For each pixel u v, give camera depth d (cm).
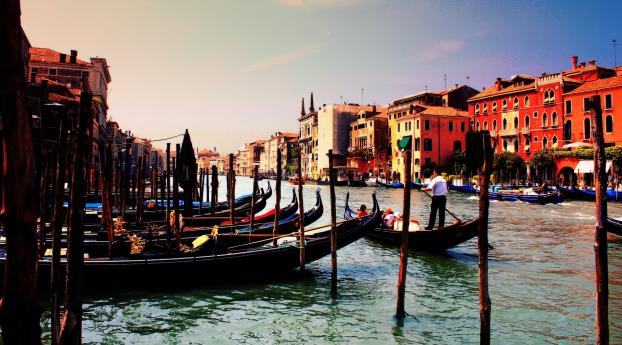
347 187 6025
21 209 244
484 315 534
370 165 6825
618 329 748
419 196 4228
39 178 827
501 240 1616
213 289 959
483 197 544
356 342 708
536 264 1216
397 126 6216
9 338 247
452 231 1235
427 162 5622
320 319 802
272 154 11781
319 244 1072
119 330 743
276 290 964
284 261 1042
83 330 738
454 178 5194
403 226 788
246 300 896
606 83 4156
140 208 1446
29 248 249
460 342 704
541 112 4772
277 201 1188
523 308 854
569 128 4503
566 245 1512
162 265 925
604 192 446
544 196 3167
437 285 1016
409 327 765
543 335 729
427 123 5647
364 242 1545
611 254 1357
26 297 249
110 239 962
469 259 1277
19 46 239
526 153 4938
